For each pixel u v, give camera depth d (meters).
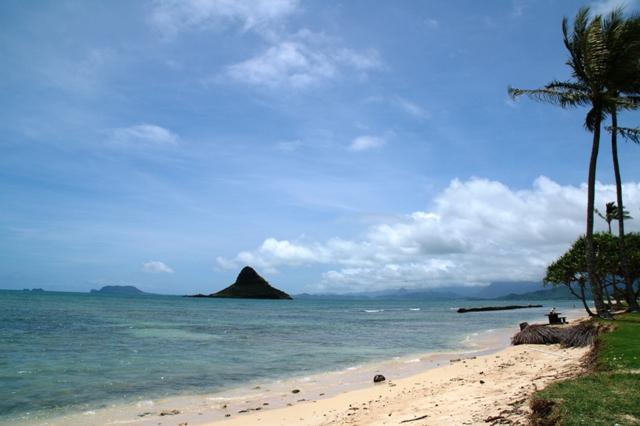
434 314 101.19
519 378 15.55
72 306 94.38
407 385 17.28
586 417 7.85
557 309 115.88
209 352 28.42
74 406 14.76
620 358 13.52
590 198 28.91
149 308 98.88
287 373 21.39
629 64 27.17
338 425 11.56
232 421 12.81
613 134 32.53
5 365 22.19
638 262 45.06
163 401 15.58
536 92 29.05
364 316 86.75
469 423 9.61
